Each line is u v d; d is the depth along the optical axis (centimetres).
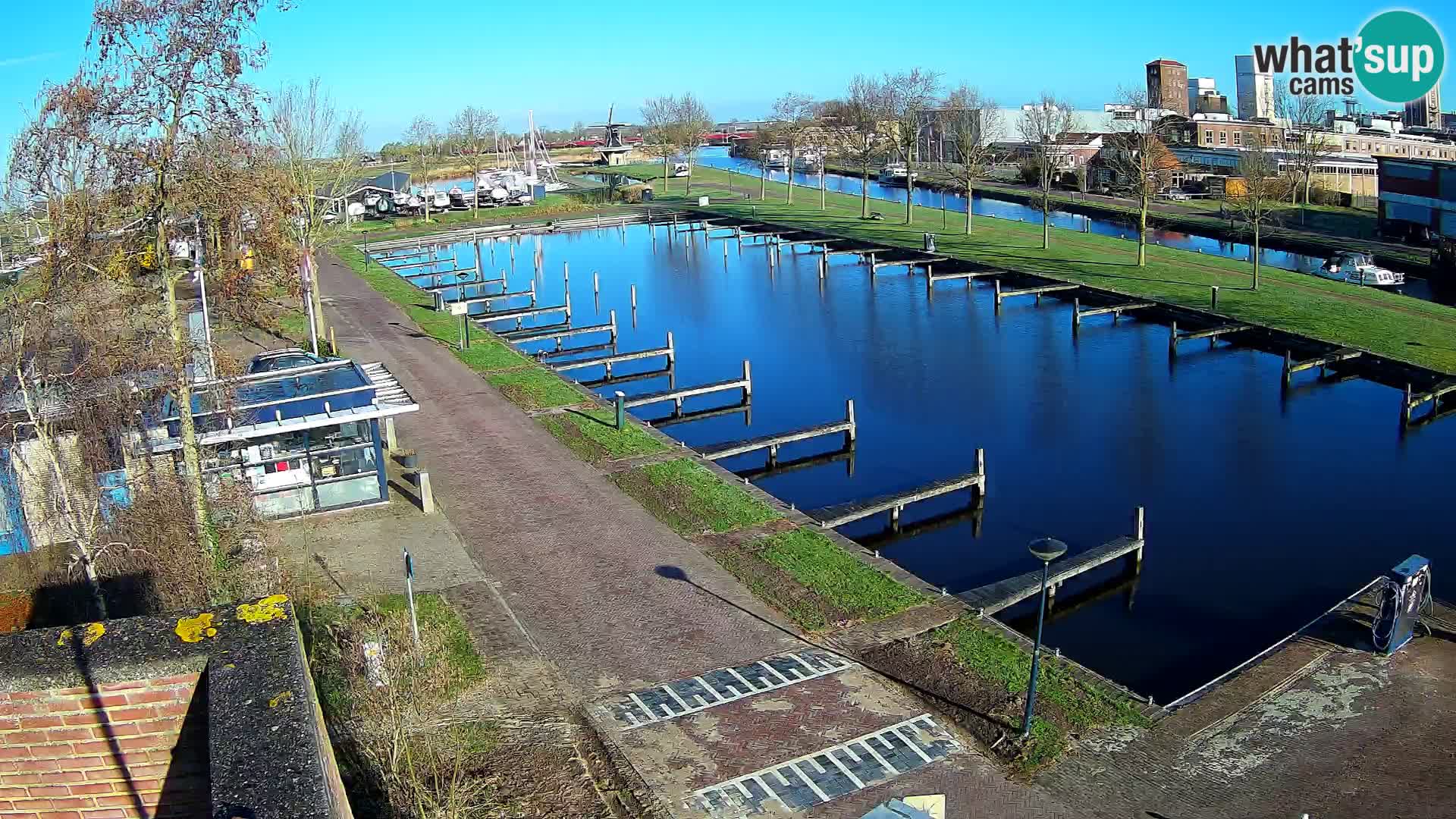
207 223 2277
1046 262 6912
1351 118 14900
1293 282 6034
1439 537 3056
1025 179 12038
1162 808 1662
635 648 2167
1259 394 4459
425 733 1786
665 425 4334
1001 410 4350
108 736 752
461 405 3962
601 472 3209
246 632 768
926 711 1936
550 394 4091
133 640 757
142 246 2261
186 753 764
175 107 2120
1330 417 4150
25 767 750
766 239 8969
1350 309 5359
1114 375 4778
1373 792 1689
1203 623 2609
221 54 2097
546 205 10975
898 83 12125
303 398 2828
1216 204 9850
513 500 2995
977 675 2045
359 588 2452
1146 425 4109
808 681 2036
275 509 2888
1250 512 3278
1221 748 1811
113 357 2184
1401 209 7481
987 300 6375
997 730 1867
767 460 3853
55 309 2205
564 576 2509
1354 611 2252
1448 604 2295
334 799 691
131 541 2206
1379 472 3581
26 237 2691
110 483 2350
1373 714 1895
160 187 2127
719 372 5091
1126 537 2870
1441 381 4259
